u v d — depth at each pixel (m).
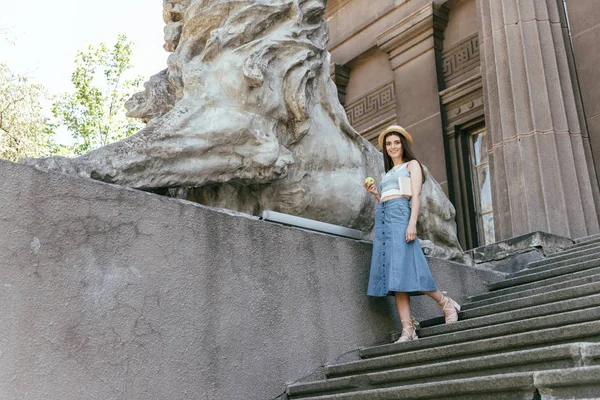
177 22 6.03
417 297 5.79
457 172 13.07
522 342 3.79
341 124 5.91
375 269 5.02
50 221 3.67
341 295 5.09
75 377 3.53
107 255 3.86
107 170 4.43
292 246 4.89
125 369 3.74
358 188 5.82
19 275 3.47
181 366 3.99
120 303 3.83
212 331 4.20
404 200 5.08
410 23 14.34
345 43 16.20
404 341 4.79
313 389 4.36
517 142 9.39
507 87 9.82
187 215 4.31
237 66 5.20
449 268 6.25
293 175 5.46
